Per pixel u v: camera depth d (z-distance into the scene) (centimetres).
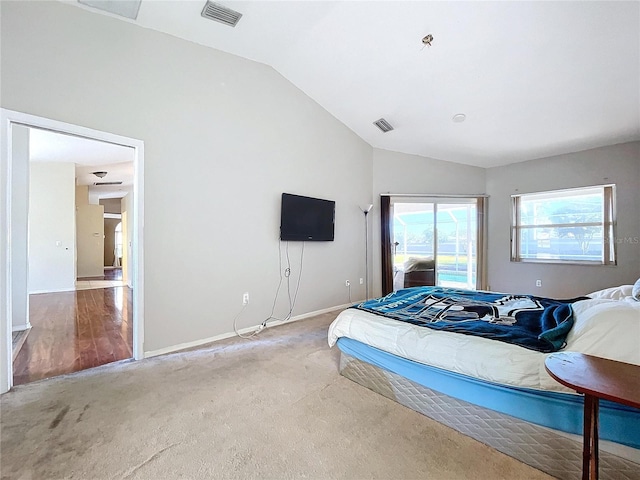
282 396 211
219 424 178
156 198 284
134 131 271
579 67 289
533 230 502
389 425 178
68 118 236
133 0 246
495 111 380
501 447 155
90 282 734
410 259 555
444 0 247
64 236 605
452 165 546
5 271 212
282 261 397
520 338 165
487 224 545
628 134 396
